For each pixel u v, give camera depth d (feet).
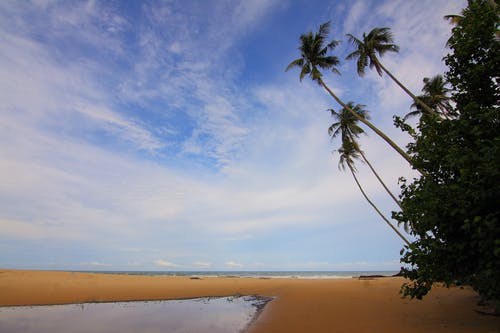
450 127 26.48
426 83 85.76
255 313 41.34
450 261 23.91
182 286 84.69
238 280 124.36
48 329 31.86
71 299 54.85
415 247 24.84
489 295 22.33
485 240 20.02
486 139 23.30
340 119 98.94
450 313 33.78
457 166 23.18
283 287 83.76
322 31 78.33
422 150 27.25
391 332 25.85
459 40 27.07
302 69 79.15
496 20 25.30
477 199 20.67
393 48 69.77
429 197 24.22
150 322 35.50
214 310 45.03
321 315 36.65
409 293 25.80
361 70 72.74
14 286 64.64
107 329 31.76
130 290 69.46
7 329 31.83
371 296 55.31
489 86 27.25
